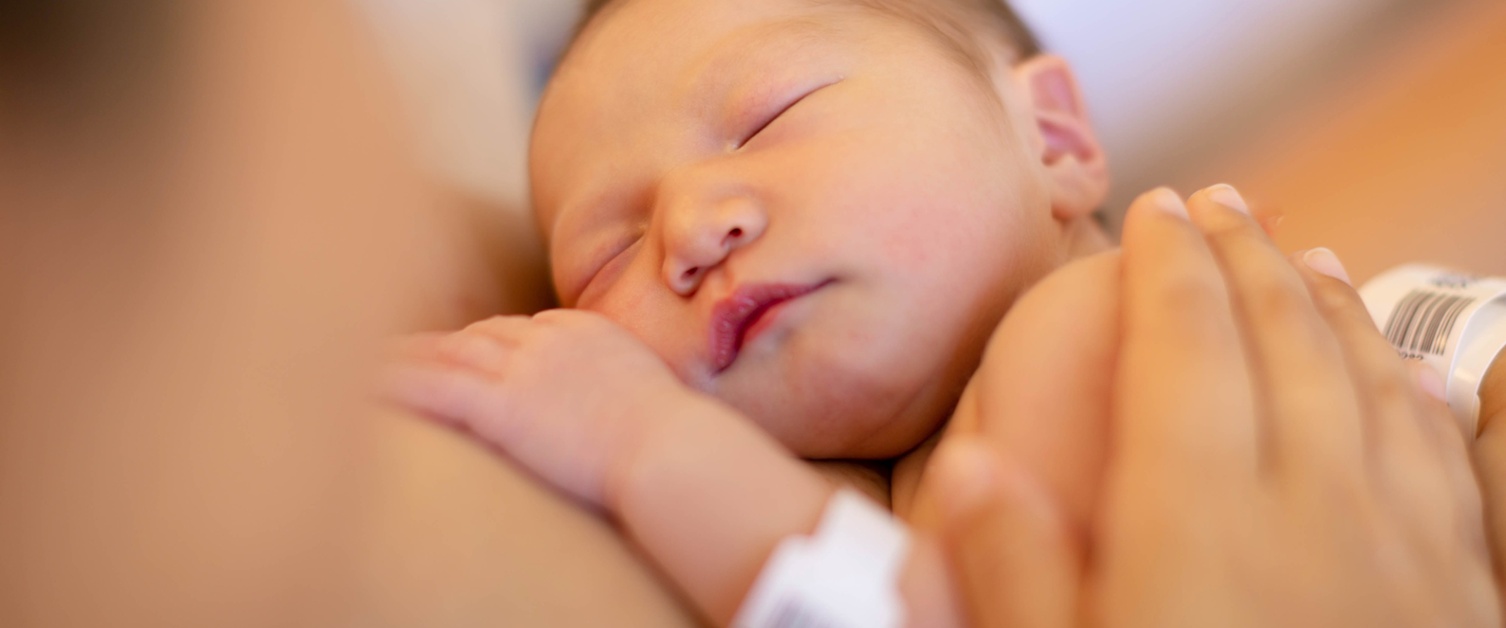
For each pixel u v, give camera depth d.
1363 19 1.45
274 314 0.44
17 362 0.39
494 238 1.14
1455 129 1.38
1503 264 1.29
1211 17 1.51
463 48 1.35
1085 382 0.62
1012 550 0.48
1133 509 0.47
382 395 0.52
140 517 0.38
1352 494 0.50
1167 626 0.43
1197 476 0.48
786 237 0.83
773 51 0.95
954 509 0.50
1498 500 0.69
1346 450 0.52
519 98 1.43
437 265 0.87
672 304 0.88
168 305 0.41
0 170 0.41
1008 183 0.94
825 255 0.82
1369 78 1.46
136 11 0.43
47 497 0.38
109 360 0.40
